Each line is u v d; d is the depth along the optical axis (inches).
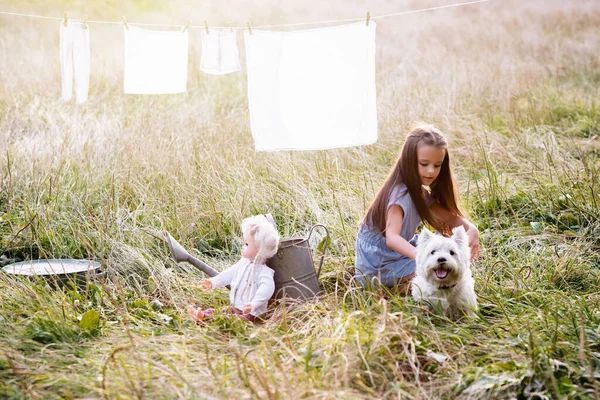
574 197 217.9
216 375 118.3
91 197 227.5
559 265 177.3
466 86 370.6
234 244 206.1
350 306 156.6
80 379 118.4
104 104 330.6
